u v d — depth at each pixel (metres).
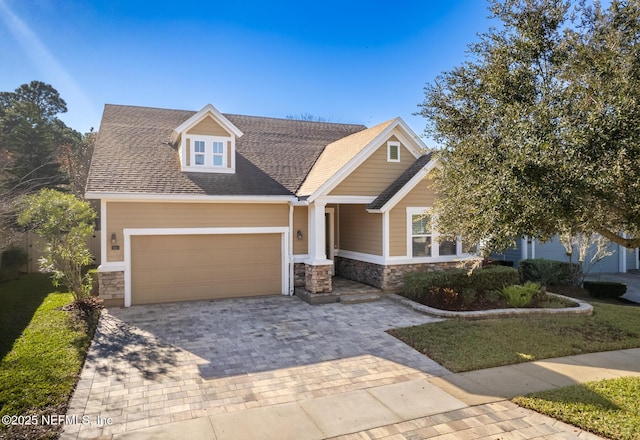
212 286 13.82
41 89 40.69
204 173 14.69
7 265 17.11
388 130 14.83
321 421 5.79
